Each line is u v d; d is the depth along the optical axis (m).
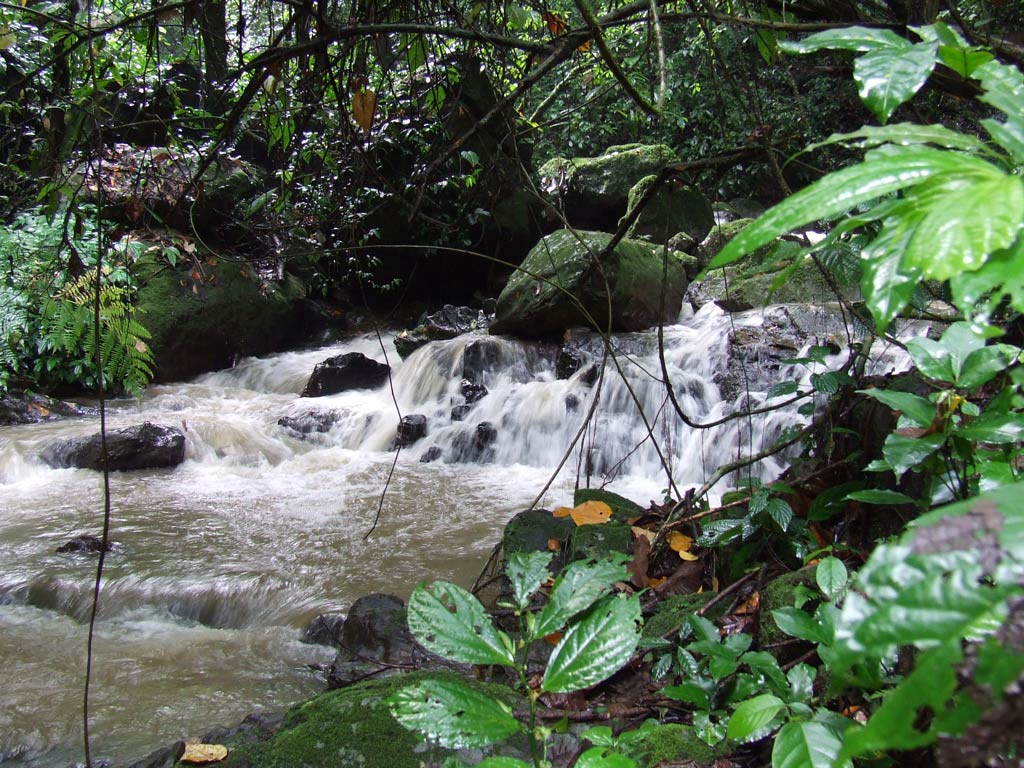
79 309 2.56
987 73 0.74
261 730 2.18
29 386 7.12
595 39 1.93
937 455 1.32
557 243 7.71
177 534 4.71
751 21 2.01
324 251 3.25
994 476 1.22
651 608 2.41
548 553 1.26
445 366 7.59
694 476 5.89
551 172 10.12
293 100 2.90
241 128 3.20
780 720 1.44
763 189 11.65
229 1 3.62
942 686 0.46
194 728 2.83
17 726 2.82
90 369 7.18
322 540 4.63
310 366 8.80
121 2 2.89
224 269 8.77
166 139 3.39
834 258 1.79
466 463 6.51
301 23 2.38
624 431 6.30
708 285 8.05
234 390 8.25
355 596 3.89
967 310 0.57
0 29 2.49
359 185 3.25
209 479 5.92
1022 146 0.63
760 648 1.93
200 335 8.49
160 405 7.48
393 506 5.32
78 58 2.59
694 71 6.77
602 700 2.03
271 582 3.97
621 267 7.53
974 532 0.47
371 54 3.15
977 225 0.52
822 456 2.49
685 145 10.48
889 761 1.29
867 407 2.31
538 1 2.85
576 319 7.58
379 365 8.16
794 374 6.16
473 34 2.15
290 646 3.46
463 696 1.10
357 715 1.91
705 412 6.25
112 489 5.61
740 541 2.43
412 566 4.26
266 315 9.12
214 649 3.44
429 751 1.80
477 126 2.38
